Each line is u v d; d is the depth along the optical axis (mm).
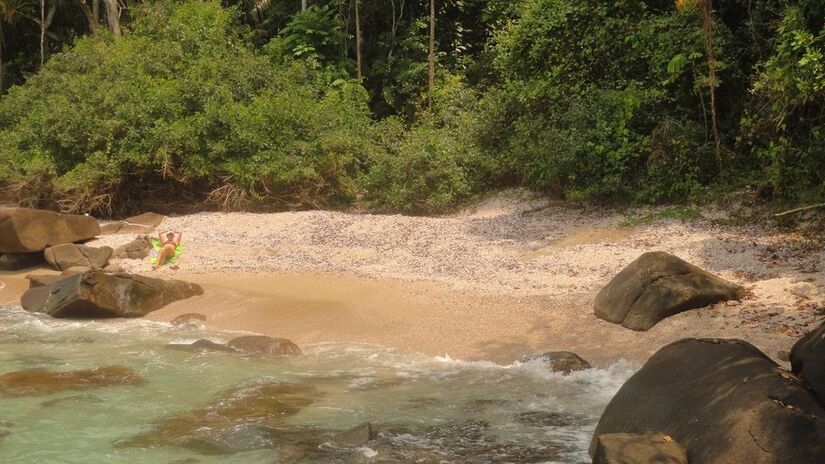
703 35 14031
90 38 23781
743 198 13703
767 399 5406
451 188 17156
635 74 15953
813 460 4949
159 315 11180
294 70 21094
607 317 9703
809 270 10547
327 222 15758
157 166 18203
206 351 9398
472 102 19703
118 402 7684
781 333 8641
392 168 17734
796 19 12352
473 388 8031
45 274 13312
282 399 7750
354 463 6230
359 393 7922
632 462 5250
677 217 13680
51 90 20844
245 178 18125
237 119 18422
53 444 6676
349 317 10391
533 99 17094
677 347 6500
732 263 11242
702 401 5738
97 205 17984
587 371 8312
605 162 15125
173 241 13922
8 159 18531
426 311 10406
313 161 18516
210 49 20828
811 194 12664
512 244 13578
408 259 13148
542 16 16844
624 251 12453
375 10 24453
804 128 13547
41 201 18422
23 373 8531
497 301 10617
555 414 7289
